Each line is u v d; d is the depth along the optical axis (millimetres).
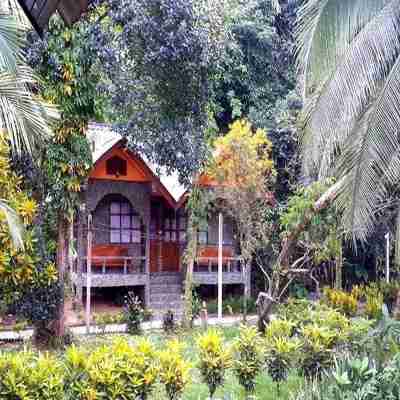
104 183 12812
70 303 12914
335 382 4094
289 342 5551
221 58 10273
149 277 13961
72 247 12508
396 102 5492
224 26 10734
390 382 3887
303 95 5988
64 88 8992
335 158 6480
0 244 7617
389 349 5344
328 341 5645
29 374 4051
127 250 14867
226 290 15523
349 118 5738
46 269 8922
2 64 5117
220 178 11195
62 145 9164
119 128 10125
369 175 5492
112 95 9633
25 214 7879
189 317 11359
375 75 5773
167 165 10609
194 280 14172
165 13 9242
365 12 5785
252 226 11891
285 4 19156
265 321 9766
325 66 5824
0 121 5320
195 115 10391
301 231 9852
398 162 5598
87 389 4125
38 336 9352
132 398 4285
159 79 9688
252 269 15180
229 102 17859
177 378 4641
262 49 18547
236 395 5523
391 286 12586
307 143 5887
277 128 15453
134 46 9414
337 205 5914
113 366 4285
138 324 10820
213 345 5238
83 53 9141
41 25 4359
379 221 10797
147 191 13594
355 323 6473
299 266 11750
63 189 9352
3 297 8688
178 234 16078
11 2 5379
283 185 14836
